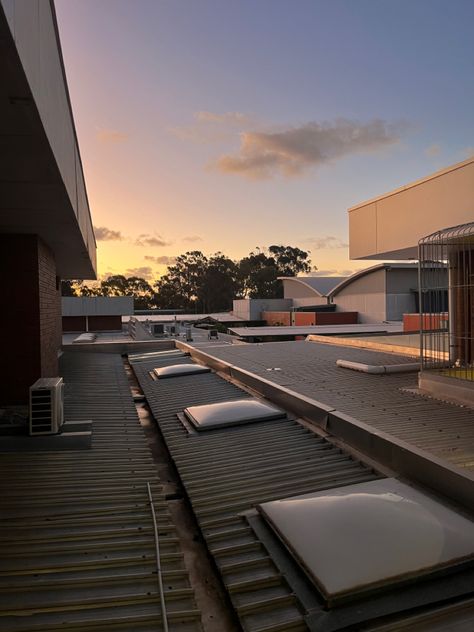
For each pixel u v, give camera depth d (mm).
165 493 4074
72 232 6730
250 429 5383
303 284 48188
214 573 2895
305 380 7945
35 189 4512
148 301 81188
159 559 2926
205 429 5387
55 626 2340
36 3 2707
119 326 32969
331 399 6410
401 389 7008
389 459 3945
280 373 8750
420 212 7906
